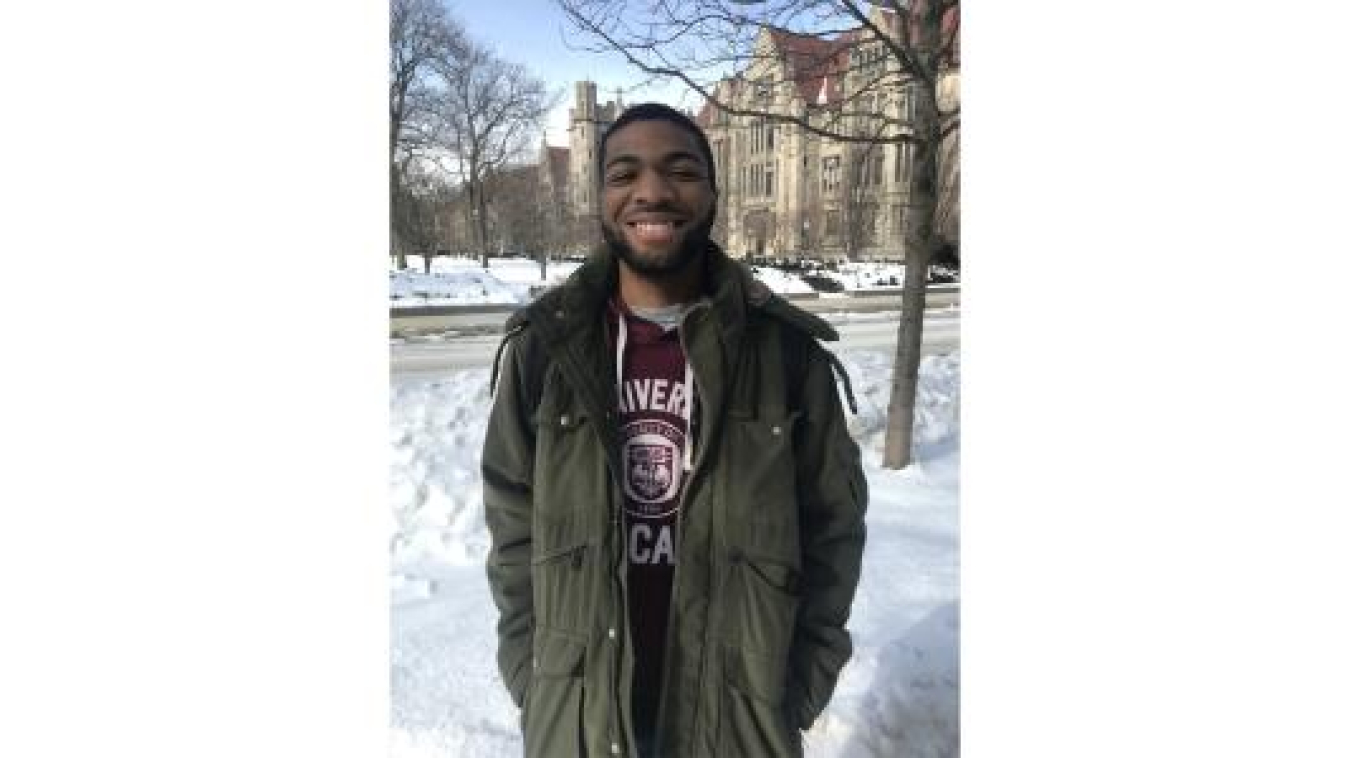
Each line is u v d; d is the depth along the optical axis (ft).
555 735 4.59
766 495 4.41
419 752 5.99
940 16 11.52
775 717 4.52
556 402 4.56
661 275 4.43
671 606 4.43
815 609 4.88
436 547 10.03
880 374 14.85
